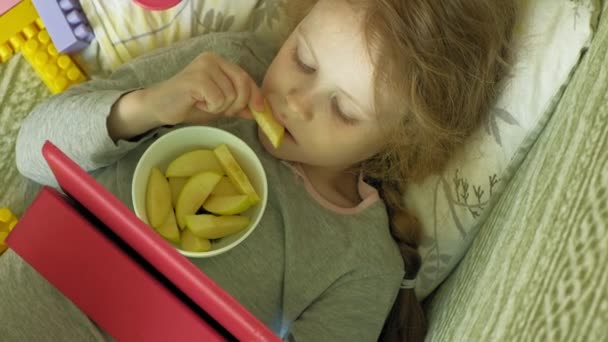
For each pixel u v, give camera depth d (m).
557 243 0.47
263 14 1.07
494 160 0.89
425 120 0.84
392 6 0.76
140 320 0.61
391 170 0.95
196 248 0.79
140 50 1.08
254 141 0.92
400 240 0.95
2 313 0.80
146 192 0.80
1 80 1.14
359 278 0.89
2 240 1.05
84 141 0.83
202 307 0.56
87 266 0.61
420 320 0.93
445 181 0.93
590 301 0.39
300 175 0.92
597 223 0.43
